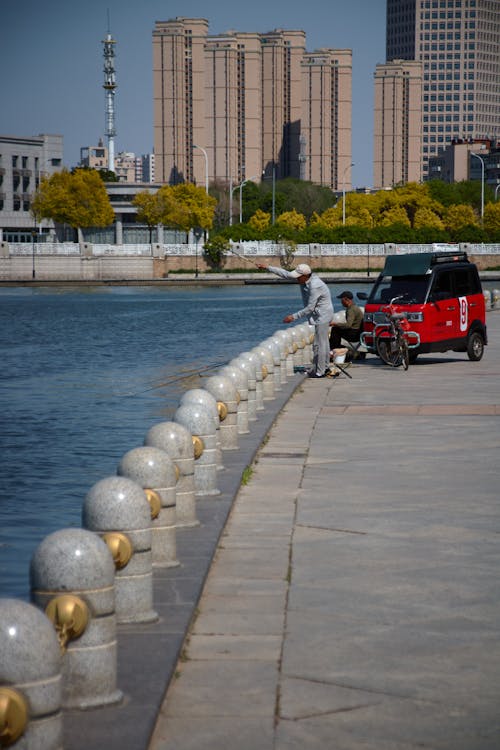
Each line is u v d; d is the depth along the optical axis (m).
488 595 6.98
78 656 4.99
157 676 5.36
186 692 5.32
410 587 7.19
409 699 5.22
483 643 6.03
